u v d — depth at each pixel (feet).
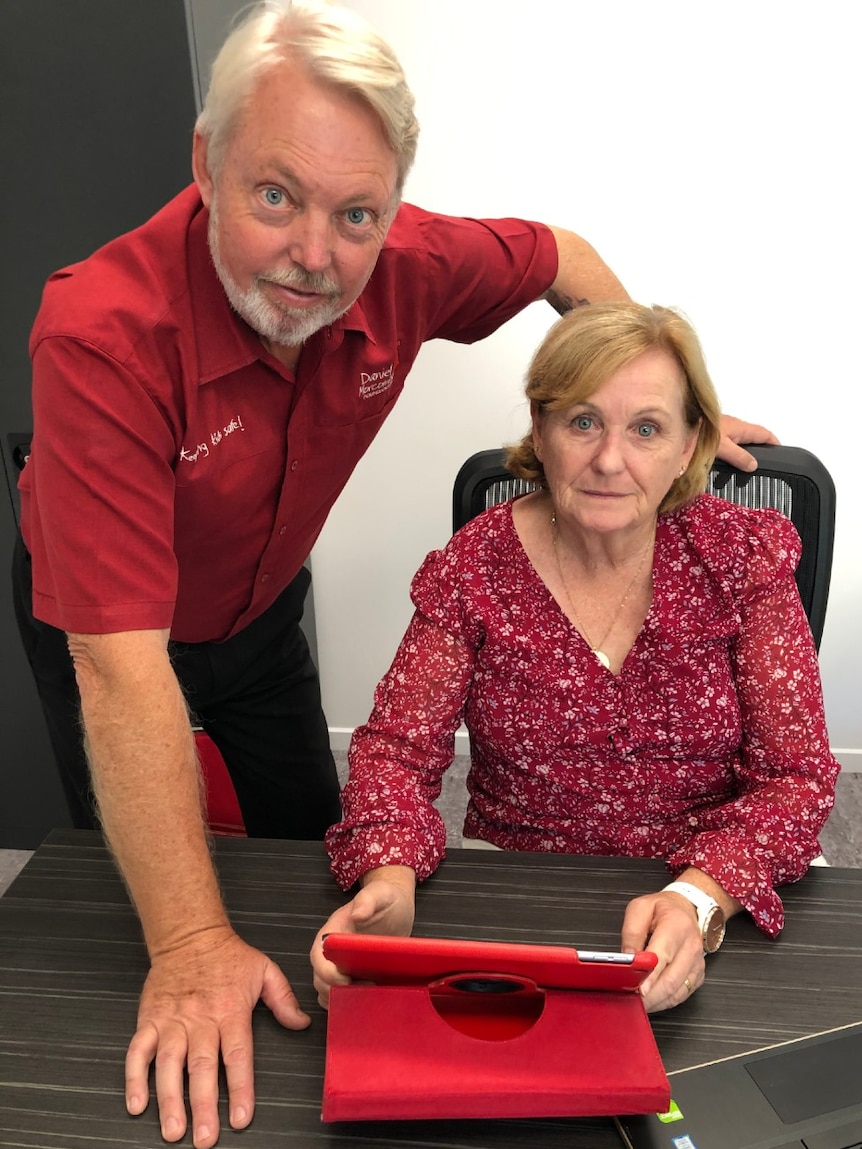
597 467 3.36
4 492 5.96
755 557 3.61
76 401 2.93
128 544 2.99
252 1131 2.41
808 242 6.28
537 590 3.73
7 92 4.81
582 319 3.39
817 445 6.91
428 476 7.25
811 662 3.65
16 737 6.80
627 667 3.65
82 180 4.99
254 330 3.44
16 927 3.09
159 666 2.98
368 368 3.96
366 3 5.90
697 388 3.40
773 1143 2.33
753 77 5.88
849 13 5.66
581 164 6.23
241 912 3.14
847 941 3.00
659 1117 2.40
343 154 2.83
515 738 3.78
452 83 6.06
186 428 3.40
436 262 4.18
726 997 2.77
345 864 3.26
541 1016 2.46
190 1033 2.64
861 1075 2.50
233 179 2.94
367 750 3.66
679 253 6.43
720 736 3.67
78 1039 2.68
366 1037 2.40
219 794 5.87
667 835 3.79
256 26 2.85
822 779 3.53
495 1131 2.39
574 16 5.81
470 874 3.30
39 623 4.65
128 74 4.74
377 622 7.94
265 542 4.24
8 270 5.25
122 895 3.22
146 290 3.14
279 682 5.40
